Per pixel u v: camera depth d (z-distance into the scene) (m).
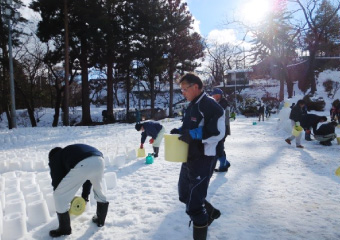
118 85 57.69
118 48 26.66
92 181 3.31
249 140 10.88
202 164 2.75
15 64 26.56
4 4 20.25
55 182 3.21
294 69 46.12
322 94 39.75
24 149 10.15
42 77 33.62
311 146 8.97
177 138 2.76
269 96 47.53
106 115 31.36
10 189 4.52
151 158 6.94
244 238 3.05
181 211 3.83
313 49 33.91
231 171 5.92
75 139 12.98
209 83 57.47
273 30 33.03
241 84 55.84
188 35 34.56
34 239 3.17
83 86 26.30
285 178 5.29
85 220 3.60
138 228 3.36
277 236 3.07
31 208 3.56
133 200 4.30
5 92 26.50
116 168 6.52
